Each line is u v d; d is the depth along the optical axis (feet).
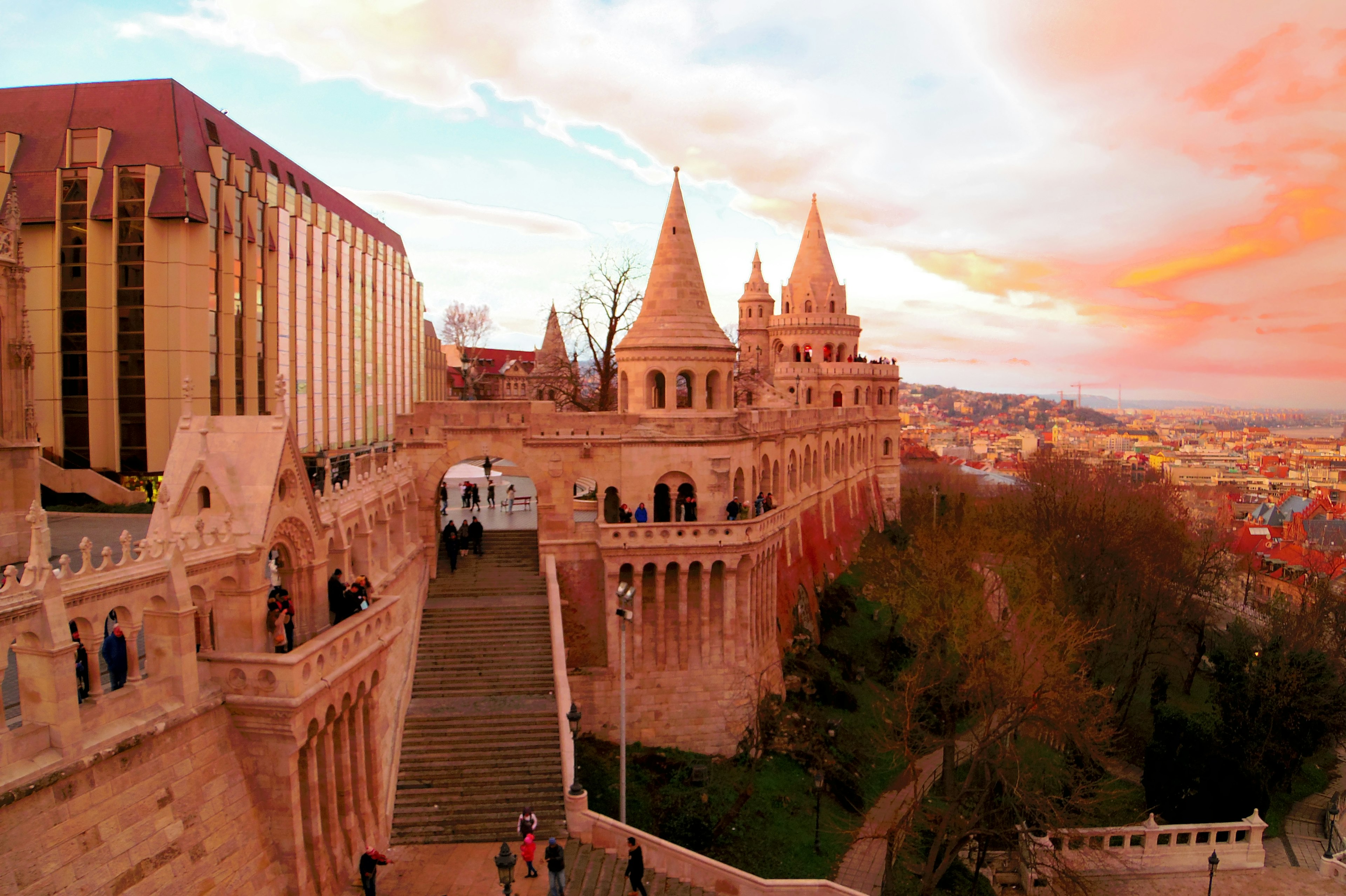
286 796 74.23
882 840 133.69
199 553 74.33
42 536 57.16
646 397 160.35
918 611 180.14
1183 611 200.85
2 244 90.84
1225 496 457.68
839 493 270.05
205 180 192.24
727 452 155.74
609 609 144.77
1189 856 137.28
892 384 325.01
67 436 186.29
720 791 131.34
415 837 97.19
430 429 147.54
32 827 54.95
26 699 57.57
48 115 192.75
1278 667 155.74
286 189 233.96
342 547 100.89
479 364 530.68
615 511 163.53
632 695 145.69
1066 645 156.46
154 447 188.03
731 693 147.13
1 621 53.78
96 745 59.57
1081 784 136.77
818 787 128.77
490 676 123.24
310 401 252.42
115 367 186.09
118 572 63.41
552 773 106.83
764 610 160.04
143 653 76.38
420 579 138.10
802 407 225.97
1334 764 181.47
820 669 182.09
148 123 192.13
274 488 82.23
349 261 290.35
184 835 66.13
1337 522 352.08
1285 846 146.30
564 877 84.12
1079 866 128.36
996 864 136.56
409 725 112.68
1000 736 129.39
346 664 83.25
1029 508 261.85
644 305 165.58
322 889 78.28
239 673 73.87
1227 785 142.92
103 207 182.91
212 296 196.75
